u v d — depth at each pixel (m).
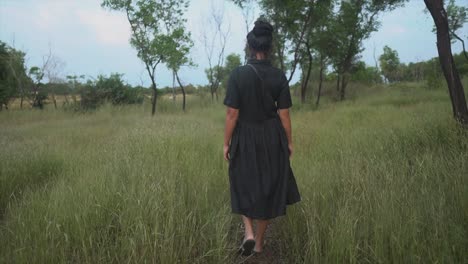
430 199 2.88
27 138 8.80
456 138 4.85
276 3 18.20
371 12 21.25
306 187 3.64
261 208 2.66
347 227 2.50
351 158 4.41
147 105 21.80
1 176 4.28
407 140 5.37
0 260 2.38
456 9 21.20
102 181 3.63
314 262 2.41
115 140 6.75
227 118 2.71
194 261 2.58
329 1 18.52
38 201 3.35
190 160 4.66
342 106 17.31
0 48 24.12
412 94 20.05
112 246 2.58
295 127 8.59
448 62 5.69
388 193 3.05
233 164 2.74
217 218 3.03
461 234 2.34
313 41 21.19
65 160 5.42
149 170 4.06
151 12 16.78
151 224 2.76
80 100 22.20
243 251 2.74
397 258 2.28
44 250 2.44
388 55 46.41
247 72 2.64
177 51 17.48
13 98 25.23
